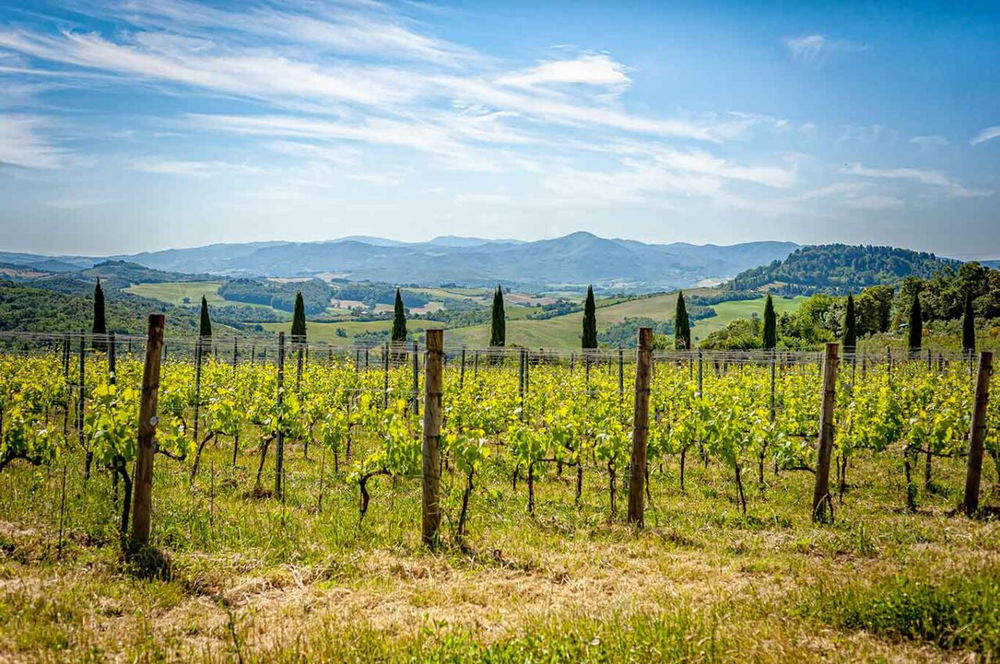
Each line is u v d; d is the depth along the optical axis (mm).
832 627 5254
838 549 8062
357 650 4891
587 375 17250
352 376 18141
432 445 7902
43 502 8453
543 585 6723
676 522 9500
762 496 11477
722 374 22391
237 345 17156
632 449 9008
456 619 5688
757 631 5062
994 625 4848
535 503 10492
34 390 14070
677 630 5023
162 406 14070
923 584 5586
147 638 5199
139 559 6871
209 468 12180
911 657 4695
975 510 9914
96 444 7832
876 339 50500
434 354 7855
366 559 7324
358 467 8648
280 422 10766
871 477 12859
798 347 54750
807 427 13742
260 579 6578
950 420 11641
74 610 5598
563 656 4629
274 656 4836
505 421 13258
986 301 56781
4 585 5941
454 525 8633
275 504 9656
